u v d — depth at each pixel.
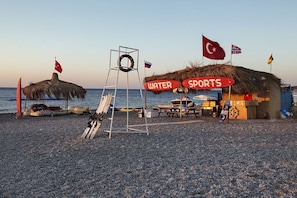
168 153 6.87
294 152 6.84
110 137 9.48
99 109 10.12
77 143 8.54
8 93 103.44
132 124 13.93
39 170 5.48
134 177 4.93
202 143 8.24
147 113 18.36
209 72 15.02
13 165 5.91
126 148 7.61
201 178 4.78
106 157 6.54
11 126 13.54
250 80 15.16
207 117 17.77
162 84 17.14
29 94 20.12
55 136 10.11
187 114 17.84
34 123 14.87
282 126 12.45
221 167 5.48
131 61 10.43
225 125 13.02
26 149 7.70
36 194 4.14
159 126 12.95
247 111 16.36
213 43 14.55
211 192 4.09
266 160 6.03
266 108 16.80
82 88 22.22
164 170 5.34
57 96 20.27
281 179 4.66
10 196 4.08
